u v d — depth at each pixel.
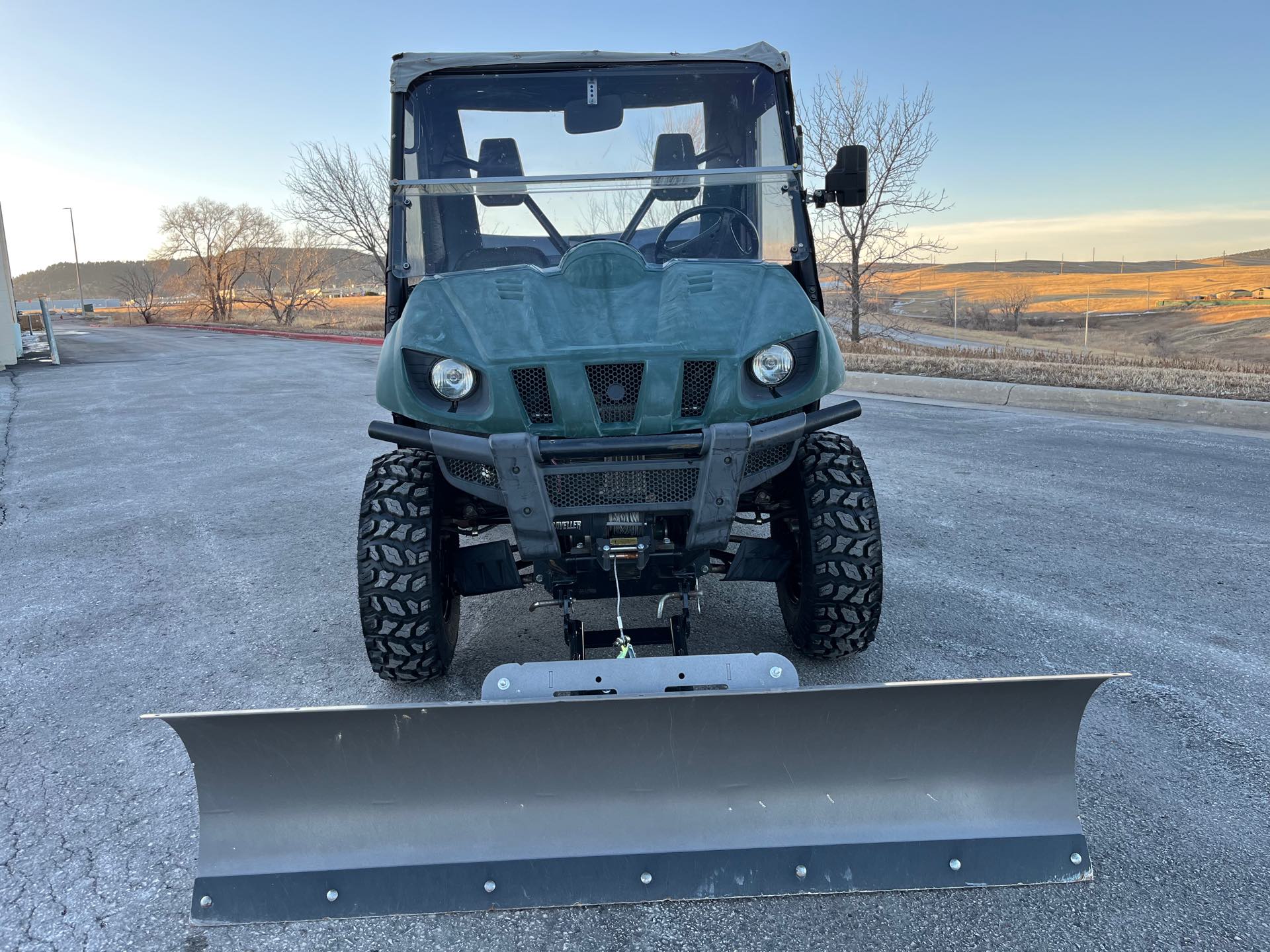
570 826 2.24
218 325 42.06
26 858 2.46
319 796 2.22
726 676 2.29
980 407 10.14
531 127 3.66
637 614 4.16
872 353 15.86
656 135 3.69
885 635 3.80
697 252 3.66
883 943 2.11
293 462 7.87
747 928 2.17
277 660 3.71
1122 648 3.64
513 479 2.72
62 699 3.41
